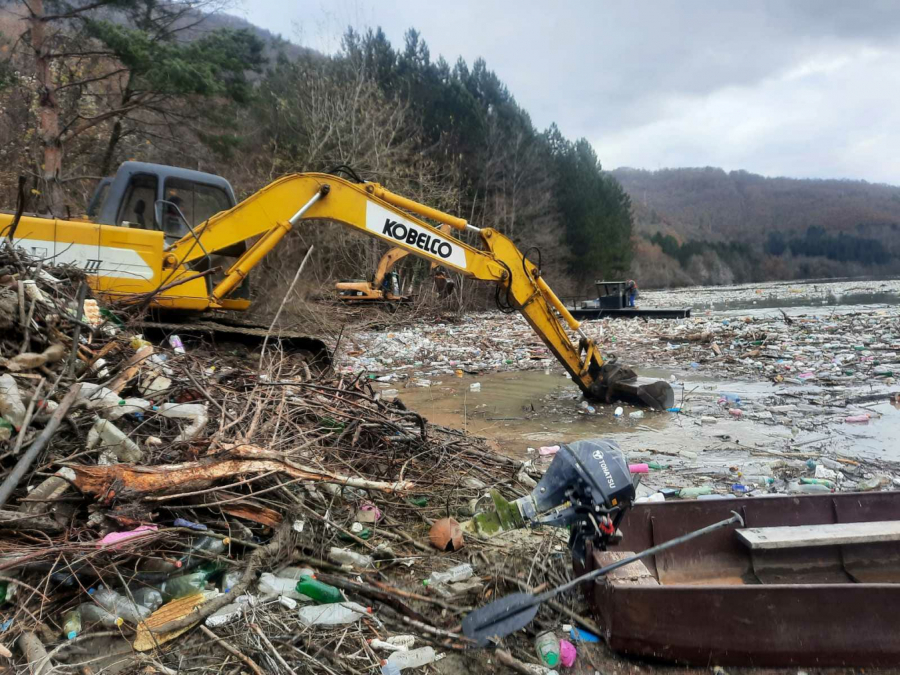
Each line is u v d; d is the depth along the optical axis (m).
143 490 3.27
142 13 18.62
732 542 3.83
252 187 24.88
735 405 8.95
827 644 2.81
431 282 25.33
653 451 6.70
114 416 3.88
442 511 4.53
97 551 2.91
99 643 2.78
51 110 16.91
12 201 17.31
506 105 44.44
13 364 3.75
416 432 5.80
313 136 26.33
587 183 51.69
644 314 24.53
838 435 7.27
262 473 3.76
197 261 7.48
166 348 6.08
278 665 2.72
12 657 2.60
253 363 7.16
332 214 7.52
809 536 3.61
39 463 3.42
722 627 2.83
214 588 3.26
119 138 21.08
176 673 2.63
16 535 3.04
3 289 4.17
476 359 14.06
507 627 2.90
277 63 32.72
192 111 20.62
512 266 8.16
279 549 3.47
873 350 13.30
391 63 38.75
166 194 8.20
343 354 13.77
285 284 18.94
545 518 3.25
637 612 2.86
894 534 3.63
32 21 16.58
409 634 3.05
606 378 9.03
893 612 2.81
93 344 4.52
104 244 6.60
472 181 38.00
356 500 4.34
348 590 3.32
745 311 27.81
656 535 3.77
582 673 2.86
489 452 6.08
